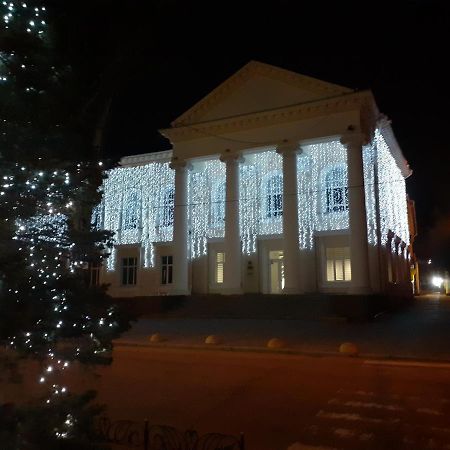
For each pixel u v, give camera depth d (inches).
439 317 917.8
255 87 1063.6
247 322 858.8
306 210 1067.9
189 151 1117.1
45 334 137.2
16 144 137.5
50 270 148.3
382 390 358.6
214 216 1168.2
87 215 165.0
